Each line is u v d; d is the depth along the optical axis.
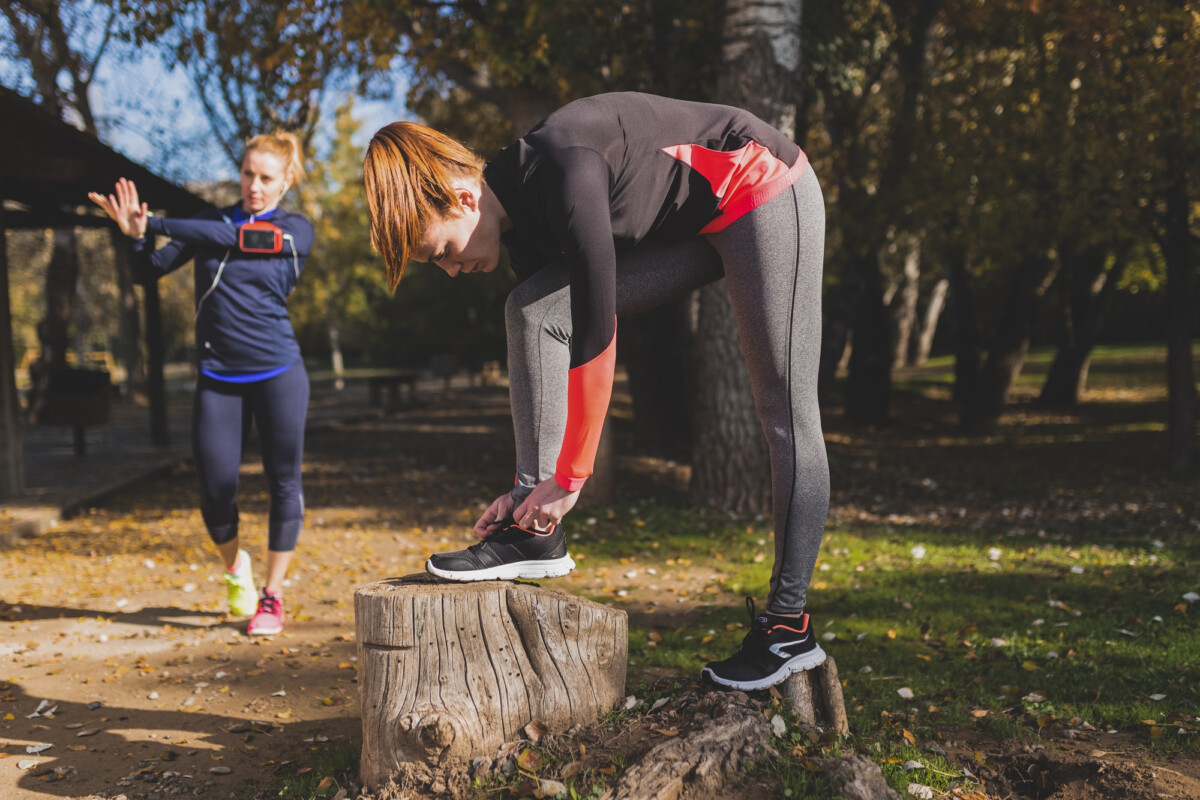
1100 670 3.65
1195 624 4.39
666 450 12.27
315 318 37.62
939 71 13.53
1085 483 10.38
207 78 13.48
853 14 11.61
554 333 1.99
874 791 2.00
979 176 11.59
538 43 7.79
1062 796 2.42
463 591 2.26
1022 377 27.23
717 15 9.82
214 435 3.97
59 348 17.64
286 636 4.30
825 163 14.64
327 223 26.55
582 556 6.42
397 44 8.33
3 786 2.57
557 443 2.01
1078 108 10.55
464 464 12.12
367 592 2.27
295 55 8.70
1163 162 9.88
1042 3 10.00
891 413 18.75
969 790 2.40
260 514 8.20
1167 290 11.25
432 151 1.85
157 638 4.24
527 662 2.28
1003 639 4.20
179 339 35.91
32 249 27.14
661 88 10.24
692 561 6.29
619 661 2.39
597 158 1.75
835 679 2.43
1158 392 21.28
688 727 2.18
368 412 20.22
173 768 2.70
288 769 2.67
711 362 8.10
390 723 2.20
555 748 2.17
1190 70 9.08
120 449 12.90
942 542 7.08
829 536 7.30
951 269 18.98
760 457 8.03
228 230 3.73
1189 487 9.80
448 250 1.90
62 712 3.21
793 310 2.00
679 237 2.01
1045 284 19.84
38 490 8.93
